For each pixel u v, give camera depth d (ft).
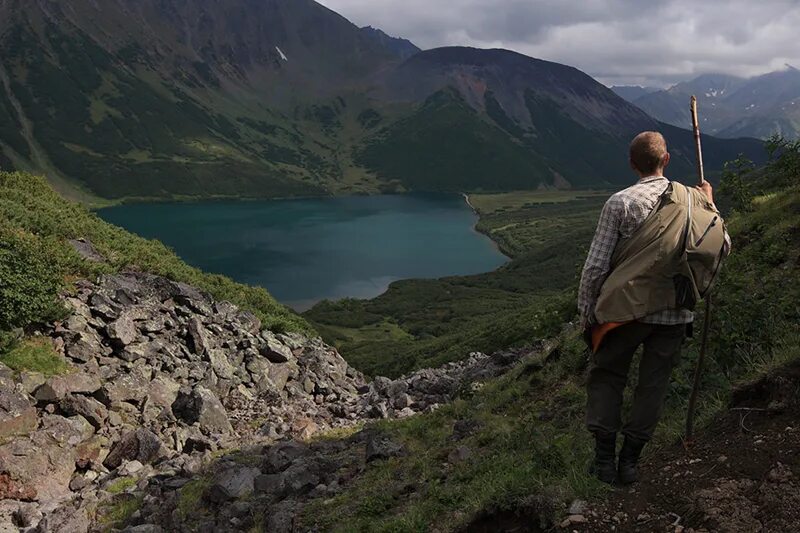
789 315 22.44
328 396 58.90
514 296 437.17
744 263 32.48
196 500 28.17
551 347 38.45
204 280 86.38
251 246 573.33
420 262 567.18
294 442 35.60
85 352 45.06
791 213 36.73
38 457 33.91
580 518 14.24
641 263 13.67
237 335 61.82
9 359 40.55
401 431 33.83
